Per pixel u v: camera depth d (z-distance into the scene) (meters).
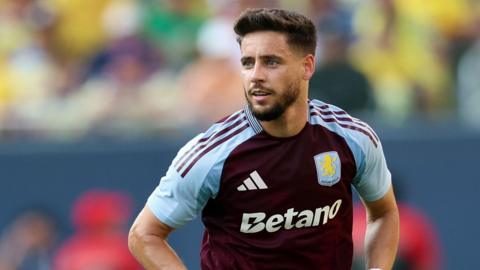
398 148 33.91
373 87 35.62
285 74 17.11
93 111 35.31
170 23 38.53
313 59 17.55
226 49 36.69
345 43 35.69
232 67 36.25
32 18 40.47
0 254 33.94
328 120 17.94
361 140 17.98
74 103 35.94
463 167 33.84
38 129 34.91
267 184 17.62
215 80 35.97
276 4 37.53
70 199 33.94
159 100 35.56
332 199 17.88
